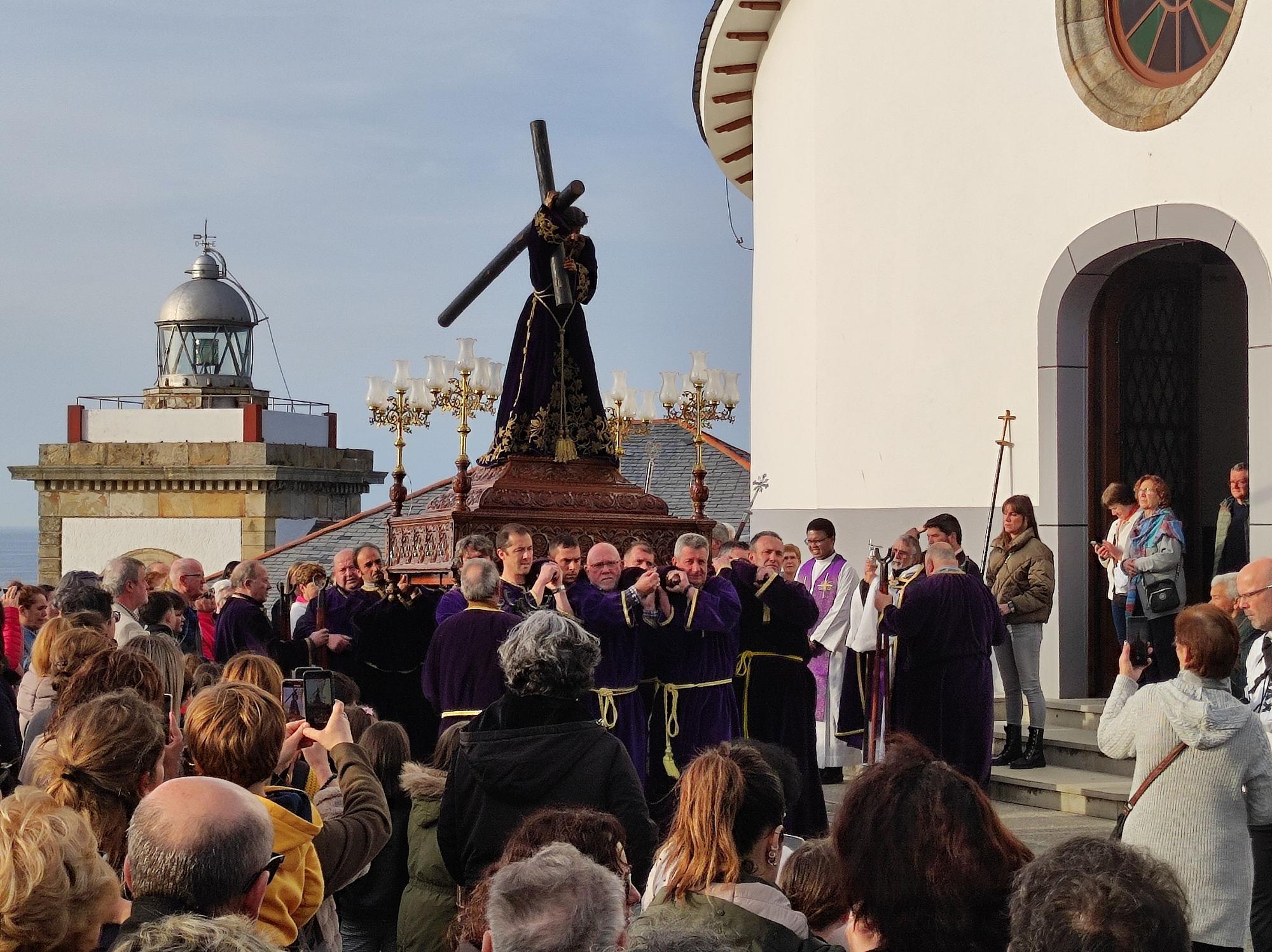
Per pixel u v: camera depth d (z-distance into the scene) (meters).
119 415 29.44
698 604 7.36
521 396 9.05
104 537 28.83
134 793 3.60
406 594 8.50
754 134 14.65
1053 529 10.73
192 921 2.51
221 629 8.45
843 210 12.70
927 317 11.84
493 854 4.47
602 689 7.27
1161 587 9.06
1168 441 11.45
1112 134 10.41
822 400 12.88
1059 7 10.80
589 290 9.27
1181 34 10.16
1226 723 4.64
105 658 4.40
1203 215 9.74
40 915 2.62
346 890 5.36
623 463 21.67
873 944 3.06
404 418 9.70
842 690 9.64
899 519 12.00
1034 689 9.49
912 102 12.05
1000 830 3.11
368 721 5.68
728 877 3.38
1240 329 12.09
